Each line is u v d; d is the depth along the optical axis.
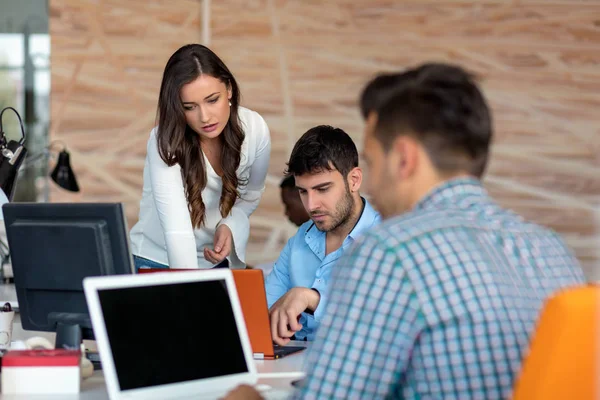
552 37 6.68
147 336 1.78
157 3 6.57
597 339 1.27
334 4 6.62
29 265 2.20
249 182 3.32
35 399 1.86
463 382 1.40
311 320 2.77
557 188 6.71
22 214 2.20
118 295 1.77
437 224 1.46
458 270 1.42
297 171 2.75
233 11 6.61
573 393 1.29
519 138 6.70
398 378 1.44
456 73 1.51
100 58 6.55
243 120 3.15
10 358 1.91
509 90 6.69
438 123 1.47
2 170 3.36
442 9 6.64
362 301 1.42
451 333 1.40
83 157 6.54
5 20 6.42
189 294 1.88
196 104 2.86
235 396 1.67
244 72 6.63
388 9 6.62
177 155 2.90
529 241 1.58
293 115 6.66
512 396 1.35
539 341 1.30
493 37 6.66
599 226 6.70
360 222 2.79
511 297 1.45
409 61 6.66
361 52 6.65
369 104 1.56
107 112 6.57
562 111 6.70
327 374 1.43
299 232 2.96
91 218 2.12
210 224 3.16
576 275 1.62
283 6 6.62
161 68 6.61
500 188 6.70
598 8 6.67
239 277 2.36
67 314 2.18
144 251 3.23
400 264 1.41
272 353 2.37
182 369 1.81
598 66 6.70
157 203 2.93
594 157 6.71
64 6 6.48
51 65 6.48
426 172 1.52
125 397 1.72
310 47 6.64
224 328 1.91
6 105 6.42
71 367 1.92
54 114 6.50
